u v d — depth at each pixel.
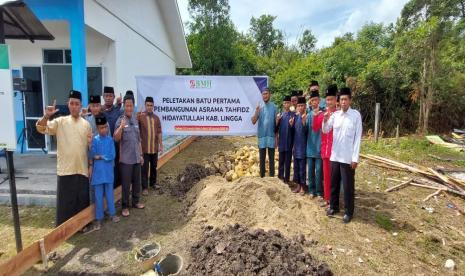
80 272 3.74
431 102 14.47
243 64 26.22
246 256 3.72
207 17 23.12
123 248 4.32
